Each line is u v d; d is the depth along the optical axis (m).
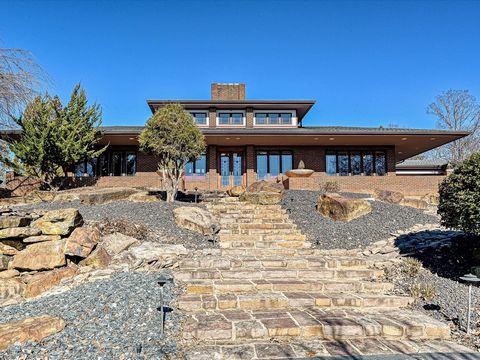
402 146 21.36
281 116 22.86
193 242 7.89
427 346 4.09
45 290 5.39
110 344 3.67
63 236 6.25
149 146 11.20
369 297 5.29
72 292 4.98
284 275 6.20
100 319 4.15
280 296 5.27
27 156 13.94
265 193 11.55
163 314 4.21
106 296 4.73
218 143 19.95
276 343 4.10
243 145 20.56
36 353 3.40
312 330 4.29
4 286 5.48
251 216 10.00
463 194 5.87
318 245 8.16
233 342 4.10
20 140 14.44
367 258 7.07
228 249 7.56
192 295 5.29
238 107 22.44
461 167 6.18
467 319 4.60
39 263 5.85
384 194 12.65
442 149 37.44
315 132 17.70
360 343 4.15
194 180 20.16
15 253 6.05
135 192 12.64
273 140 19.16
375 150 21.05
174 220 8.86
